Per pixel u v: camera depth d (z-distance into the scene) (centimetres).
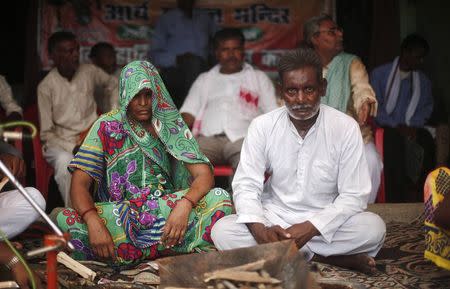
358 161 409
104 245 409
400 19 830
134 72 421
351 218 410
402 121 738
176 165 454
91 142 430
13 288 341
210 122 639
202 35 796
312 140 408
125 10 810
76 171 429
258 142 416
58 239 265
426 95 739
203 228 430
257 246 322
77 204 417
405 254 455
